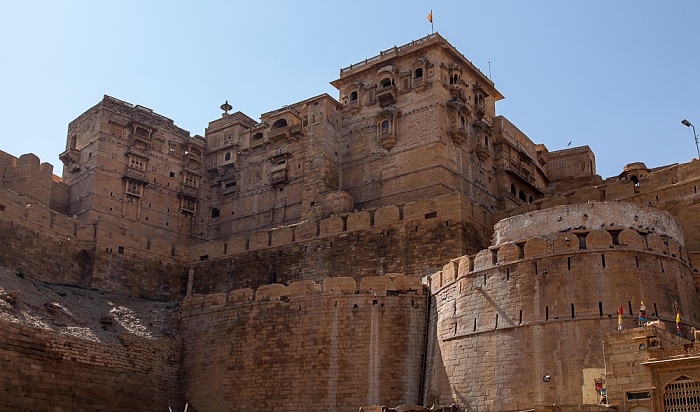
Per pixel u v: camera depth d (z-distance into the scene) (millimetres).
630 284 41906
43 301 58688
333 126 85500
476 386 44062
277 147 91812
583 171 93562
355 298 53000
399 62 85312
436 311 50438
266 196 90812
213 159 97438
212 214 95688
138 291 73750
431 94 80500
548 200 67938
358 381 50750
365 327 52094
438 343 48781
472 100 85938
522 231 47125
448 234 64188
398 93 83312
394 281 53250
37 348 48938
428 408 43625
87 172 88375
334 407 50500
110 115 90125
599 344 40375
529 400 41094
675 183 60969
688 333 42500
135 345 55812
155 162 92688
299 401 51688
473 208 66812
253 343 55625
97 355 52812
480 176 83000
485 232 67688
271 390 53156
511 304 44031
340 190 84062
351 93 87500
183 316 60688
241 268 75375
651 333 33875
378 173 81688
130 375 54562
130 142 90750
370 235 68625
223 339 57375
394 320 51938
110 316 58875
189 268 78562
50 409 48531
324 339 52656
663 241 44281
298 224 73750
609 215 45344
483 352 44344
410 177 78812
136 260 74562
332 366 51656
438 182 76375
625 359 34219
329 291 53906
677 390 32406
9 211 66125
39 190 80688
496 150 86688
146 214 90062
